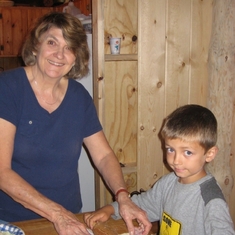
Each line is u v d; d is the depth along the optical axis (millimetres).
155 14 2035
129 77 2180
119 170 1407
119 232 1191
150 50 2061
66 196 1397
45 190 1350
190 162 1134
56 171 1347
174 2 2062
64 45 1264
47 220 1252
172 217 1200
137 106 2188
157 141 2186
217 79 2098
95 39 1920
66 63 1280
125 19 2119
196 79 2199
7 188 1167
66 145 1349
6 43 4008
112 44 2018
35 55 1333
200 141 1122
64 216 1124
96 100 1979
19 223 1232
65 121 1350
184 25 2105
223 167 2186
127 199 1282
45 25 1259
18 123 1274
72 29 1251
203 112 1192
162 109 2158
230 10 2027
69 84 1399
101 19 1886
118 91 2174
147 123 2143
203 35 2158
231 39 2062
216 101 2117
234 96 2164
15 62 4297
